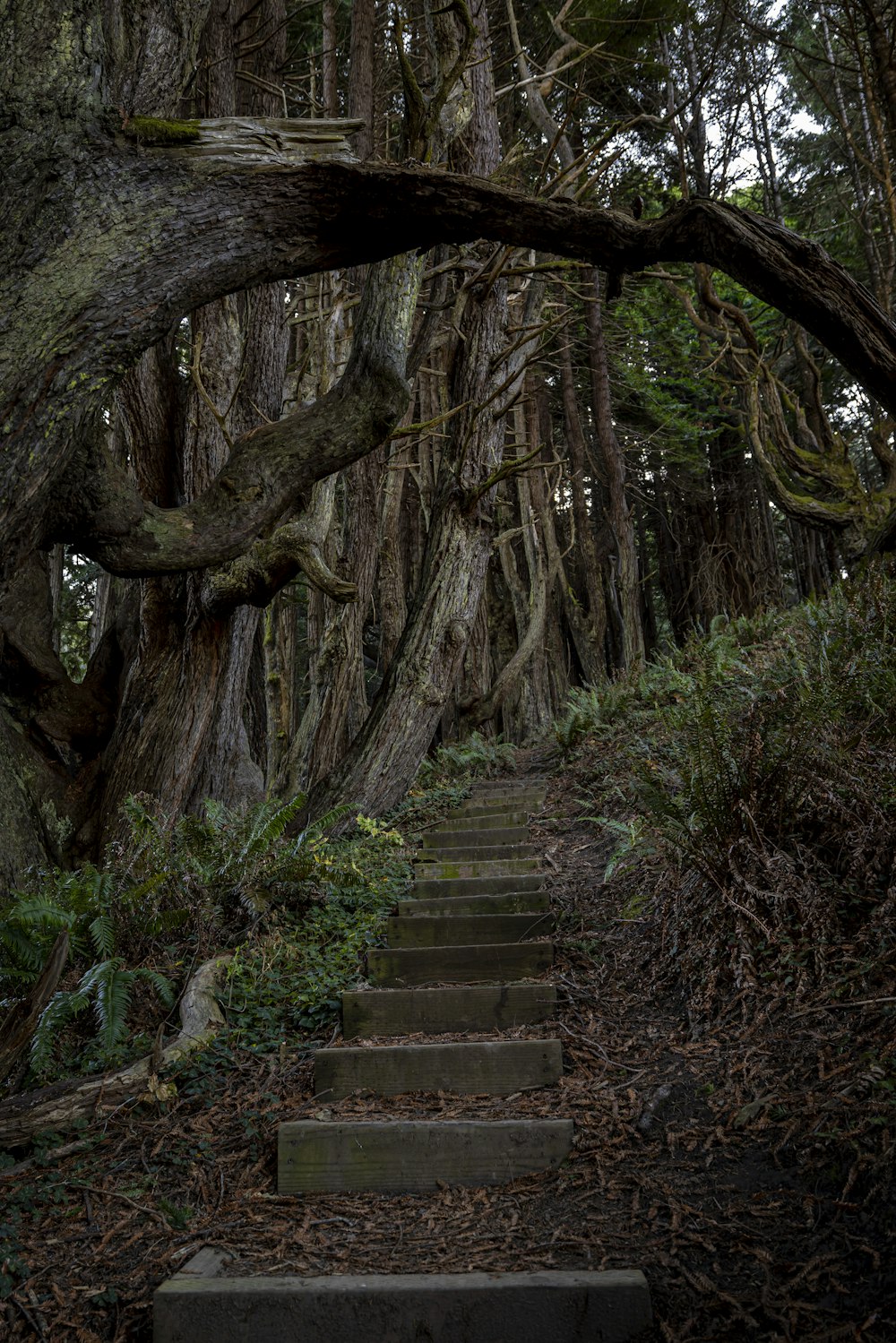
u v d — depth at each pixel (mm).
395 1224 2709
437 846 6723
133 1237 2736
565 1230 2535
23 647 6168
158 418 7055
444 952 4465
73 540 4996
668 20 12812
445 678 8461
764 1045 3082
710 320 14352
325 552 8656
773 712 4180
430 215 4246
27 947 3965
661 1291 2225
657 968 3951
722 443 21734
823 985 3166
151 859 4832
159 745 6223
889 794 3635
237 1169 3096
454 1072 3451
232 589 6090
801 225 16875
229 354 7105
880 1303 2012
